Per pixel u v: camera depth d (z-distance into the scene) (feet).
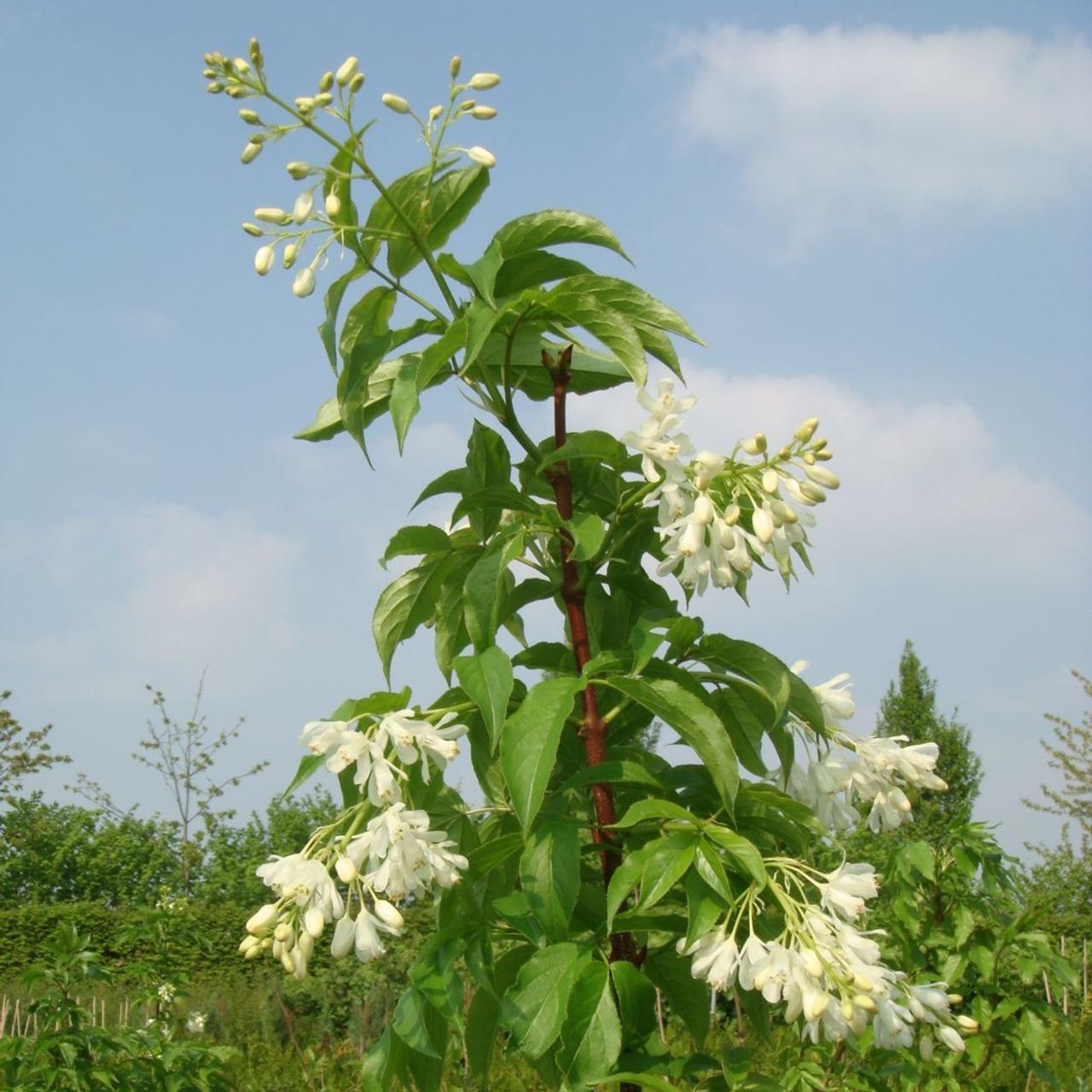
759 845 9.84
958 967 16.81
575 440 10.06
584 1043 8.18
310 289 9.56
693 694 9.06
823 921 8.20
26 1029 36.09
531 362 10.70
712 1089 8.91
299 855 8.69
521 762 8.57
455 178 10.07
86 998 36.60
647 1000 8.54
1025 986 17.56
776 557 9.55
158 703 62.49
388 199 9.73
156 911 30.91
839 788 10.01
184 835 62.03
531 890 8.79
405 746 8.61
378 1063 9.57
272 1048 35.12
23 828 70.74
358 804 9.14
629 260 9.97
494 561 9.68
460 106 9.68
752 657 9.71
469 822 10.34
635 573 10.46
